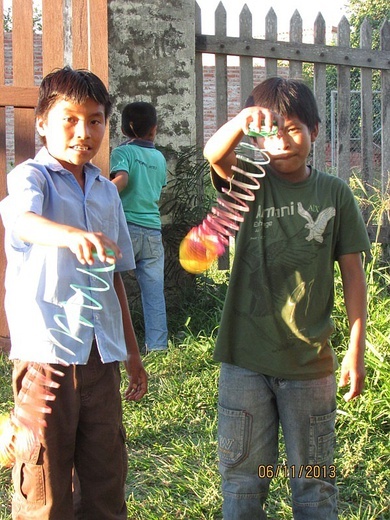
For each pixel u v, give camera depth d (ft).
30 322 9.36
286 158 9.70
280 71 47.32
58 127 9.32
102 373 9.70
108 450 9.80
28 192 8.89
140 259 21.95
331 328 10.28
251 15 26.37
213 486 13.08
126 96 24.99
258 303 10.06
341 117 28.09
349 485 13.30
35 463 9.30
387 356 17.30
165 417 16.35
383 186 28.53
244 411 10.03
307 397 9.98
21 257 9.50
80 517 10.04
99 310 9.67
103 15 19.43
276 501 12.68
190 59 25.64
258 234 10.09
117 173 21.59
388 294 23.52
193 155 25.77
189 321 23.22
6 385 18.08
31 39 19.70
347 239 10.22
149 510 12.44
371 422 15.37
